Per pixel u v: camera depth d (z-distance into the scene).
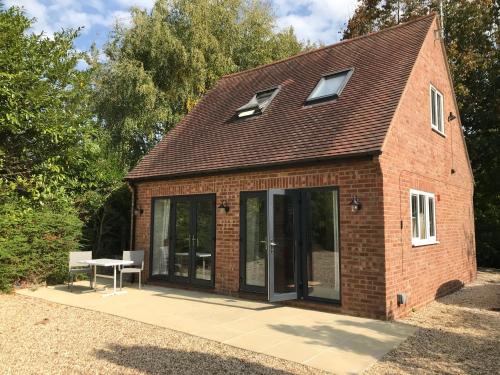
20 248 10.38
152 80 18.41
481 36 20.19
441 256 10.48
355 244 7.77
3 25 10.77
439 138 11.07
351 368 5.11
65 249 11.60
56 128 11.42
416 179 9.14
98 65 18.50
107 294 9.87
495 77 19.17
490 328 7.09
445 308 8.78
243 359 5.41
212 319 7.48
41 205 11.67
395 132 8.13
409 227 8.52
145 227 12.05
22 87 11.22
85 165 13.79
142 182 12.27
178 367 5.09
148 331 6.71
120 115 18.09
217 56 19.42
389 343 6.10
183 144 12.40
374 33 11.78
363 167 7.76
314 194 8.50
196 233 10.72
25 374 4.82
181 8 19.09
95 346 5.91
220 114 12.87
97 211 14.52
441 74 11.59
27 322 7.29
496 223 18.56
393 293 7.58
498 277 14.66
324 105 9.80
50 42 12.44
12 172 11.91
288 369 5.07
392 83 9.10
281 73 13.05
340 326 6.99
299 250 8.61
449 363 5.33
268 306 8.59
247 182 9.62
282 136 9.61
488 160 19.36
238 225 9.71
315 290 8.37
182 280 10.94
